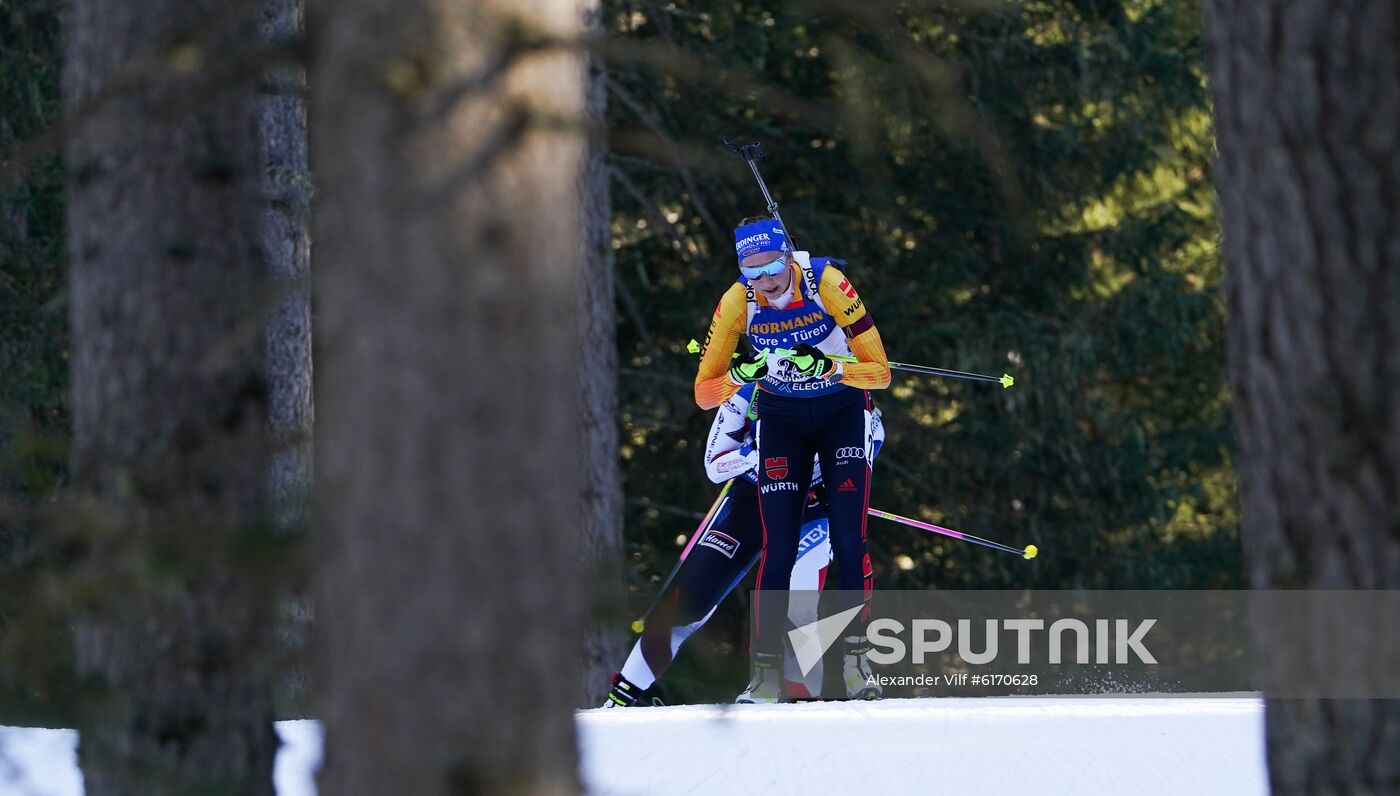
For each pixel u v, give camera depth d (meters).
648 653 21.72
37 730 13.42
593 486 36.62
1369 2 9.43
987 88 46.72
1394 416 9.34
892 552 51.69
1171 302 50.12
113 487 8.72
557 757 7.06
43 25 34.31
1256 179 9.80
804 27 42.19
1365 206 9.41
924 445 50.22
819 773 13.80
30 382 30.75
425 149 6.72
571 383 7.15
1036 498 51.50
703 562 22.97
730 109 45.53
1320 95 9.52
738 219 47.59
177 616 9.52
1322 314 9.51
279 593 7.49
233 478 9.54
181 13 9.82
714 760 14.11
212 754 9.66
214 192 10.20
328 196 7.02
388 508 6.89
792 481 21.83
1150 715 15.70
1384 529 9.35
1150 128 49.03
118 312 10.05
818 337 21.47
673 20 45.28
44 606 7.34
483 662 6.91
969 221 47.69
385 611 6.92
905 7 8.45
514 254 6.86
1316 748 9.59
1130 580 51.97
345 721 7.08
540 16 6.93
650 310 49.69
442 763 6.89
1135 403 57.84
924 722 15.40
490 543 6.89
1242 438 10.05
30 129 34.94
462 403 6.83
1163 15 49.94
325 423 7.12
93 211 10.19
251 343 10.21
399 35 6.73
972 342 48.28
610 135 6.92
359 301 6.89
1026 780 13.66
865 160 8.18
